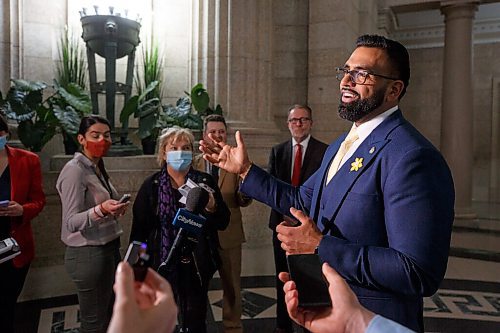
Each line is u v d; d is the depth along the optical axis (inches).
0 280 107.0
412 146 57.6
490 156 458.6
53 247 184.2
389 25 363.6
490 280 201.5
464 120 317.1
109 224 110.3
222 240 128.4
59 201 184.2
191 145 107.0
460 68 314.8
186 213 78.7
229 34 228.5
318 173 74.3
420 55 479.2
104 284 109.3
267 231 222.8
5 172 112.9
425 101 480.4
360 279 55.3
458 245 267.0
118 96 246.5
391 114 63.6
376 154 60.2
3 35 204.1
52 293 169.5
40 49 221.3
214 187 106.8
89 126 112.0
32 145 181.3
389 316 57.9
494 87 452.1
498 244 269.6
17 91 179.8
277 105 274.2
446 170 57.8
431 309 165.2
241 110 229.8
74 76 223.9
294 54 274.8
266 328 143.0
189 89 245.3
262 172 78.7
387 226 57.1
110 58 200.5
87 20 196.7
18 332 137.8
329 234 62.3
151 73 234.5
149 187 104.3
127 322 24.8
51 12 224.8
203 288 100.7
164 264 79.3
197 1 237.3
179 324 105.9
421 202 54.2
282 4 272.5
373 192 59.2
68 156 194.1
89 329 108.3
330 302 38.2
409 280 52.1
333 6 262.5
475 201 466.0
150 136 217.5
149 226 103.0
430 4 326.0
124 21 198.2
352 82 63.0
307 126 148.5
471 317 157.6
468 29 313.1
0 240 98.9
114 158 197.2
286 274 43.7
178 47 254.8
